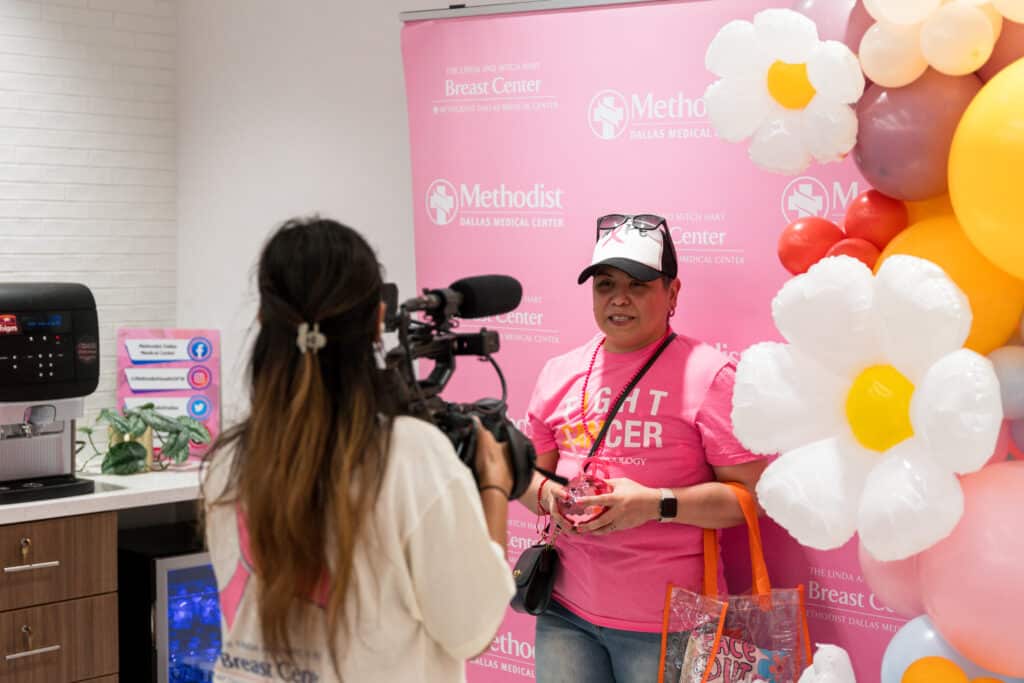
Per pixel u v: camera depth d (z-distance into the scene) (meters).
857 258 2.27
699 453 2.72
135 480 4.04
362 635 1.63
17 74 4.54
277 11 4.40
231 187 4.66
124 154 4.82
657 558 2.71
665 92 2.95
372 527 1.62
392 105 3.97
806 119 2.19
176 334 4.57
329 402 1.62
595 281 2.81
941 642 2.17
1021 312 2.06
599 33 3.05
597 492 2.63
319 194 4.27
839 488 2.11
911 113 2.05
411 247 3.93
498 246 3.30
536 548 2.85
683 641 2.65
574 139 3.12
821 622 2.79
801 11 2.30
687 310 2.94
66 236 4.68
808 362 2.18
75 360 3.78
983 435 1.85
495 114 3.28
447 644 1.68
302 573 1.61
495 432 1.89
